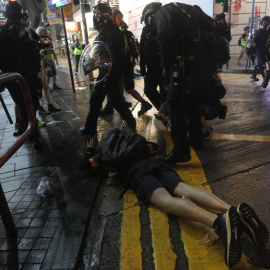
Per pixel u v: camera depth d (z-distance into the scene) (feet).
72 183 9.41
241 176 9.37
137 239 6.77
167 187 7.79
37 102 12.60
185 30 8.50
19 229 7.22
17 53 11.34
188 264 5.97
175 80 9.00
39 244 6.66
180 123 9.41
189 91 8.89
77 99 22.95
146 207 7.94
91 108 13.73
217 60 9.05
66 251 6.39
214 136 13.04
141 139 8.78
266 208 7.65
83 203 8.20
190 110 10.38
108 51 12.67
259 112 16.43
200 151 11.46
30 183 9.63
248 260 6.00
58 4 23.20
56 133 14.65
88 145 10.03
